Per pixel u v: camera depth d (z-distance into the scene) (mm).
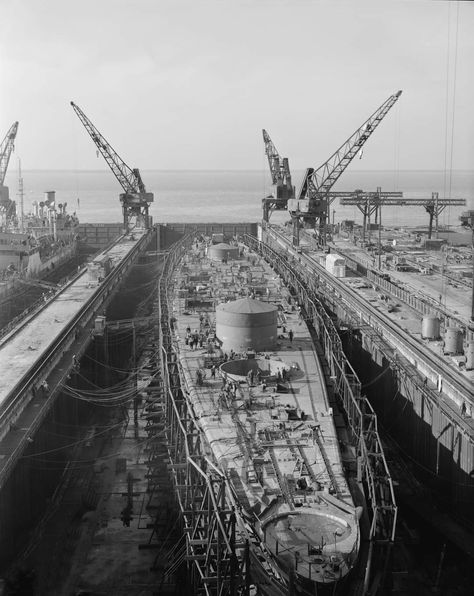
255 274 139500
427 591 63281
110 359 123438
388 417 97125
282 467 59438
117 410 104312
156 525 72000
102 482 83062
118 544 69688
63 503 78938
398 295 123875
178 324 101250
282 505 54281
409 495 81312
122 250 188375
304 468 59156
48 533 72438
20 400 74562
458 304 115438
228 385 74375
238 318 87125
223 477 52938
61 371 88812
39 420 74000
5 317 138000
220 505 52750
